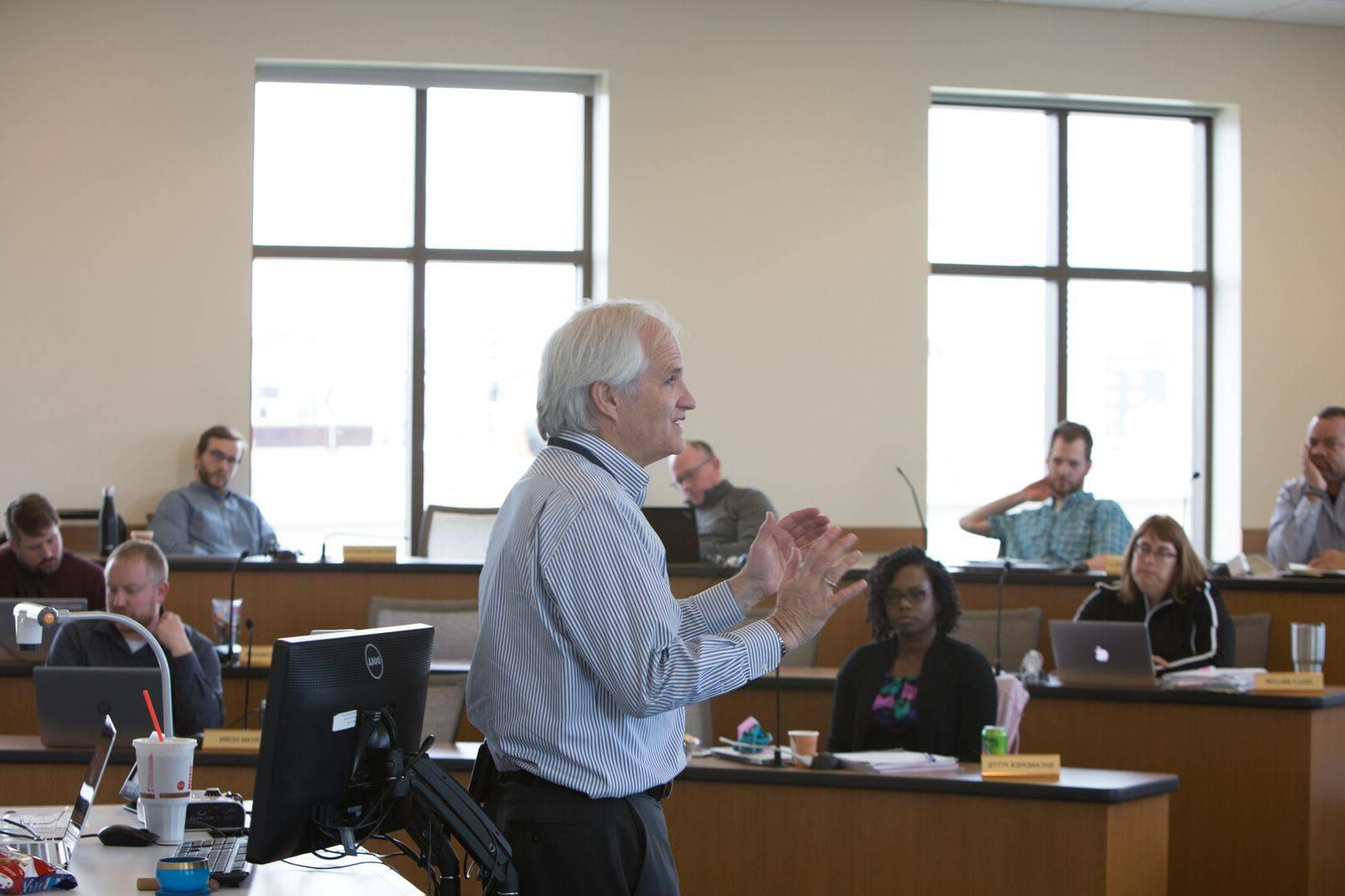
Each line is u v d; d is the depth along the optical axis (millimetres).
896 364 7539
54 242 6977
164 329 7051
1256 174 7895
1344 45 8000
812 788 3424
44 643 4348
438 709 3957
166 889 1888
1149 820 3309
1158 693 4293
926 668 3812
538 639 1861
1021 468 8000
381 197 7559
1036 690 4426
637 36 7371
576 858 1851
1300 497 5949
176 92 7078
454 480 7621
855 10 7547
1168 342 8117
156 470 7020
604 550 1833
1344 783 4254
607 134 7355
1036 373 8031
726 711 4746
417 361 7559
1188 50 7848
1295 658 4438
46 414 6949
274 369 7473
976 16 7660
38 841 2191
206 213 7094
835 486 7461
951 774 3400
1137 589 4703
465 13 7281
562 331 1987
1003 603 5363
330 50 7195
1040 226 8039
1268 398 7875
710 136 7414
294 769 1715
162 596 3949
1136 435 8086
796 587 1909
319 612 5301
